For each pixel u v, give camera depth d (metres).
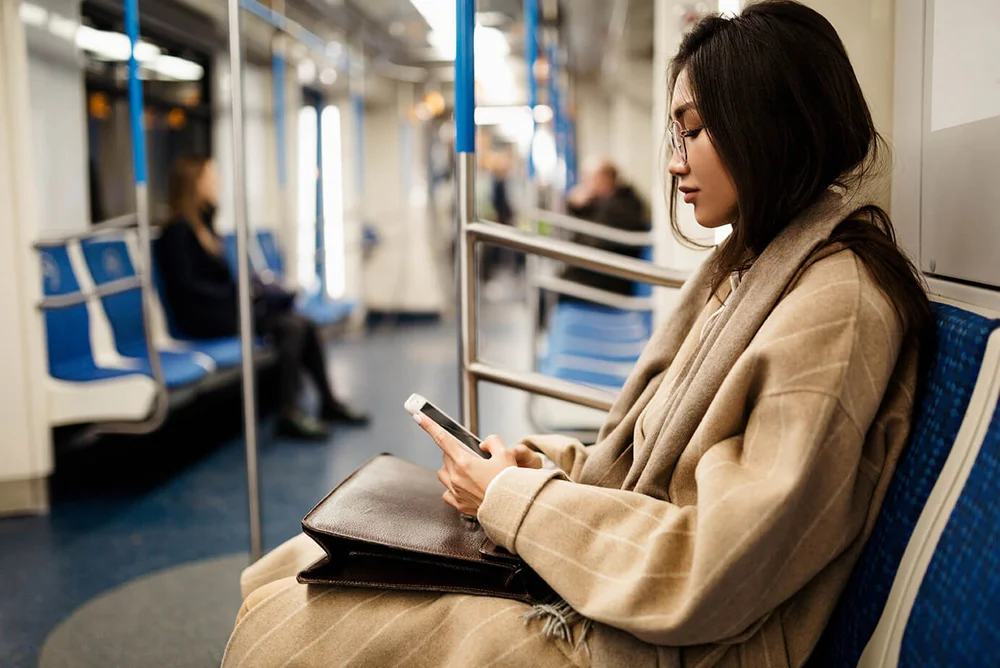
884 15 1.46
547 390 1.54
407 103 9.19
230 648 1.06
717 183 1.00
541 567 0.94
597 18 7.73
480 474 1.05
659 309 3.07
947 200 1.19
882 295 0.92
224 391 4.51
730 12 1.02
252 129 6.50
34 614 2.32
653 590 0.87
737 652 0.93
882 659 0.88
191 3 4.89
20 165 3.11
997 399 0.81
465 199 1.54
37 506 3.20
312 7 6.09
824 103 0.95
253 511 2.02
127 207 4.23
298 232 7.25
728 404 0.92
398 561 1.07
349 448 4.13
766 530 0.82
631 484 1.04
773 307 0.96
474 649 0.96
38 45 3.40
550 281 3.50
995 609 0.70
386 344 7.45
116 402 3.25
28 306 3.13
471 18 1.50
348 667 1.00
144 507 3.27
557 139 5.76
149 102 4.64
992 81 1.03
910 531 0.89
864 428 0.88
